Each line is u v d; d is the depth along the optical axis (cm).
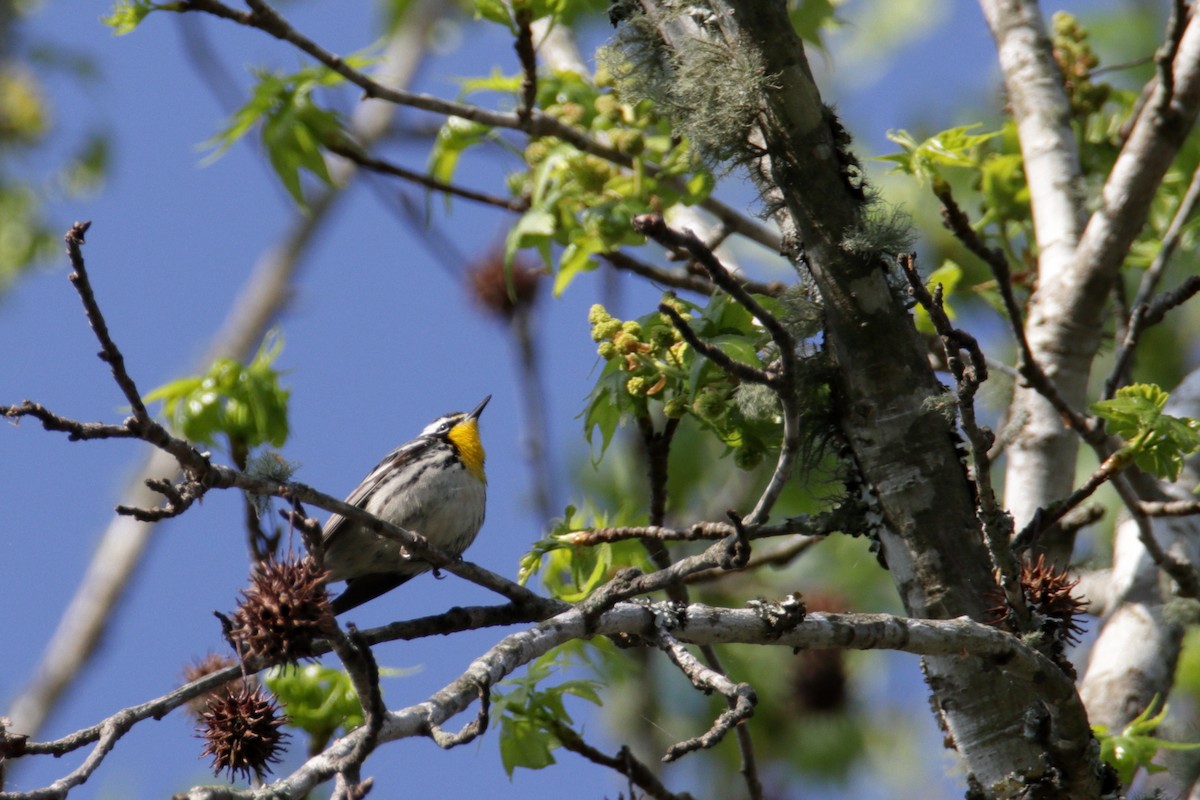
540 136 1177
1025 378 917
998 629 761
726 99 818
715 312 920
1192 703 1270
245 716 707
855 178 839
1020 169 1280
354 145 1248
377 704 595
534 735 1049
